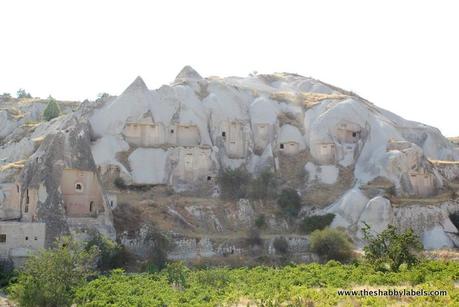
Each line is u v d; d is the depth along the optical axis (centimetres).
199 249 5666
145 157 7025
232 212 6531
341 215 6500
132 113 7356
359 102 8481
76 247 3934
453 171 7650
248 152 7681
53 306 3519
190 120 7588
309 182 7319
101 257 4897
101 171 6762
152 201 6284
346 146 7719
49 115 8812
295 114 8294
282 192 6988
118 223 5659
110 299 3762
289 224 6606
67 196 5378
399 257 4781
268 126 7919
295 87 9788
